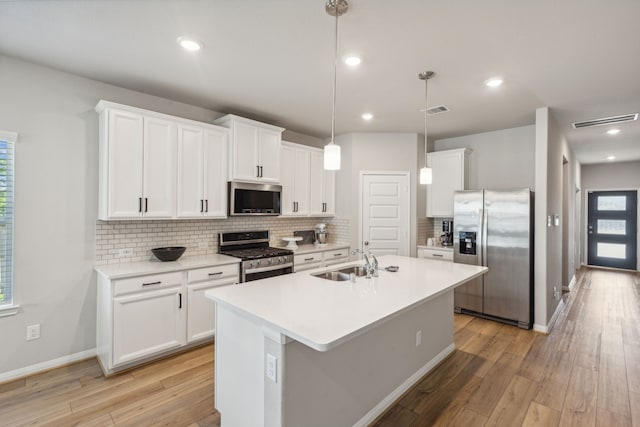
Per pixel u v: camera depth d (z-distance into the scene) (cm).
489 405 230
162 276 282
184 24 205
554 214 406
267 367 161
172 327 288
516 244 379
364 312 169
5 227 253
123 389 244
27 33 216
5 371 252
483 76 280
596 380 262
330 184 498
